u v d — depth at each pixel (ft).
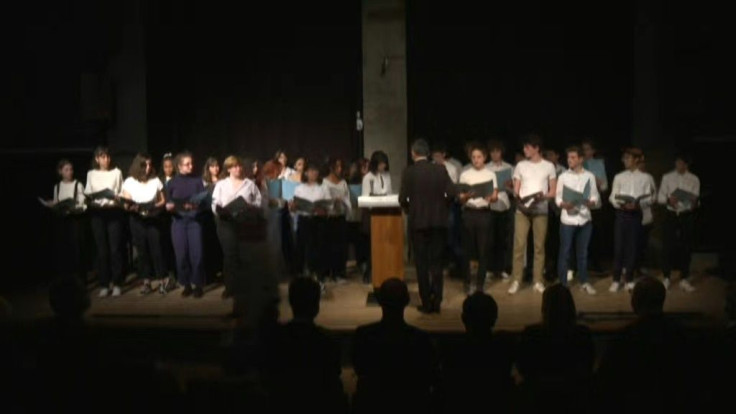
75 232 32.73
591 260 35.60
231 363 20.85
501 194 33.30
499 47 39.01
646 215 32.78
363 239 33.76
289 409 14.96
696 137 35.65
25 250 36.42
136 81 37.70
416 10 39.14
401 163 38.19
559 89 38.86
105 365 14.11
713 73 35.53
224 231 30.45
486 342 15.39
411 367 15.12
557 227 34.96
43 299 32.40
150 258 32.65
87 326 15.21
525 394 15.07
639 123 36.52
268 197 30.37
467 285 30.99
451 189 27.89
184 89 39.70
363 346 15.40
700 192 35.14
